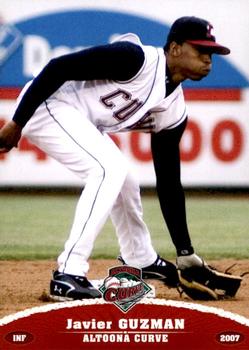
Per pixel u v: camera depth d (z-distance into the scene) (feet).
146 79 52.24
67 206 121.49
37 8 134.72
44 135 53.31
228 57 136.05
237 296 61.11
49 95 51.85
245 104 136.46
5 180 138.31
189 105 136.26
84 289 53.21
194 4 136.56
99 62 50.75
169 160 57.16
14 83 134.82
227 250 85.87
